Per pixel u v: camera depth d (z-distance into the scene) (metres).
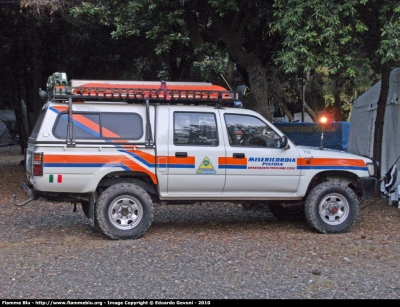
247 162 8.43
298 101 28.94
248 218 10.17
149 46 17.45
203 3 12.18
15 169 20.06
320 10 9.43
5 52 18.44
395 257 7.25
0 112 37.28
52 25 16.02
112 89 8.15
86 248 7.70
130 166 8.11
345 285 6.02
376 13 10.13
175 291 5.78
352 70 9.85
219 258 7.16
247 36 13.98
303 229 9.14
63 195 8.18
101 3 13.59
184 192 8.40
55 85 8.12
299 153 8.62
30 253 7.44
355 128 15.51
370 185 8.87
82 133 8.04
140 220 8.22
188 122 8.42
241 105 8.84
